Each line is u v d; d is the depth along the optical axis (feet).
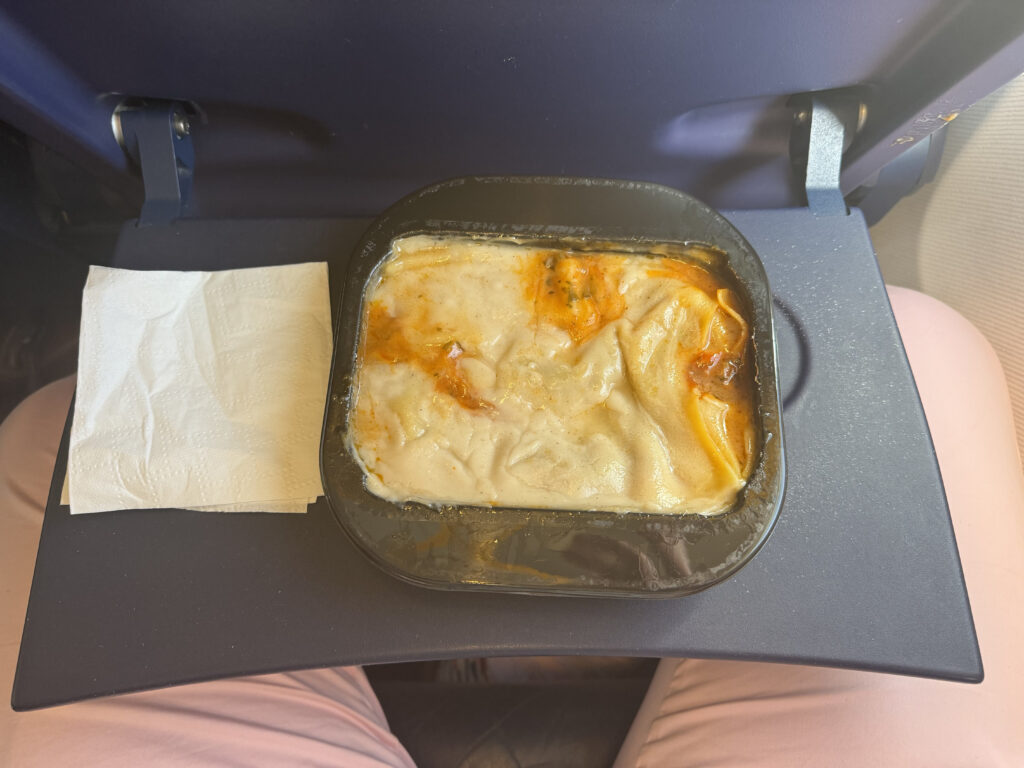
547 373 1.91
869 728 1.97
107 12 1.73
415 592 1.85
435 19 1.79
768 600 1.83
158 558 1.88
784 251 2.18
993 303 2.63
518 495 1.77
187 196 2.31
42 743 1.89
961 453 2.27
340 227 2.22
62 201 3.06
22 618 2.10
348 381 1.81
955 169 2.70
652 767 2.12
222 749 1.96
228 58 1.91
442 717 2.48
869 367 2.05
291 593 1.85
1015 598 2.11
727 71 2.00
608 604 1.82
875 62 1.95
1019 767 1.91
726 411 1.85
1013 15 1.69
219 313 2.07
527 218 1.96
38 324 3.18
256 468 1.92
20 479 2.30
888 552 1.88
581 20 1.81
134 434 1.94
